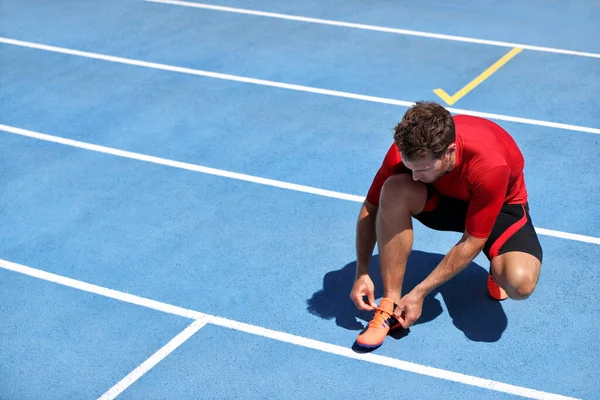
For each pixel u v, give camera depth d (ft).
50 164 21.50
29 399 13.62
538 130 21.72
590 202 18.35
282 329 14.99
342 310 15.43
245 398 13.43
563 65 25.61
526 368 13.69
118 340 14.94
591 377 13.42
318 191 19.52
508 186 13.51
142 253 17.53
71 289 16.47
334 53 27.53
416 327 14.79
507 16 29.96
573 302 15.21
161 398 13.51
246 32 29.91
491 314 15.02
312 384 13.65
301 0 32.94
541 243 16.99
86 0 34.27
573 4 30.86
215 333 14.99
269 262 16.98
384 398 13.24
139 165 21.21
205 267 16.93
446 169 12.57
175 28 30.68
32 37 30.48
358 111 23.41
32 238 18.29
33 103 25.14
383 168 13.73
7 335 15.21
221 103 24.44
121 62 27.84
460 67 25.85
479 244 12.91
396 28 29.40
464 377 13.57
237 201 19.31
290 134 22.34
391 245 13.64
